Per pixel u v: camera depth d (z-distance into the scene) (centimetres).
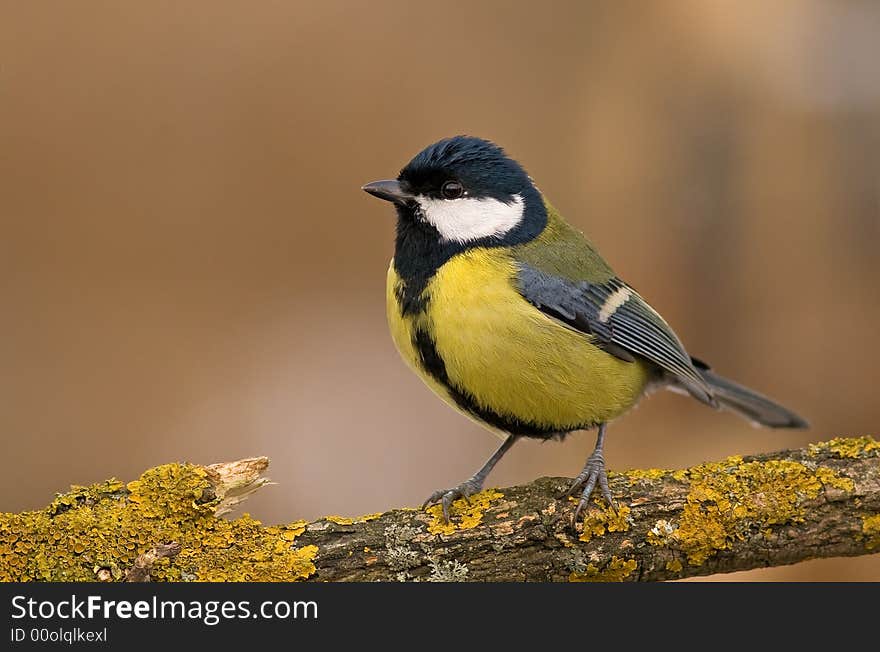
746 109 1248
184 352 1169
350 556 621
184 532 607
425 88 1313
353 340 1220
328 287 1255
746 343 1190
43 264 1180
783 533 670
